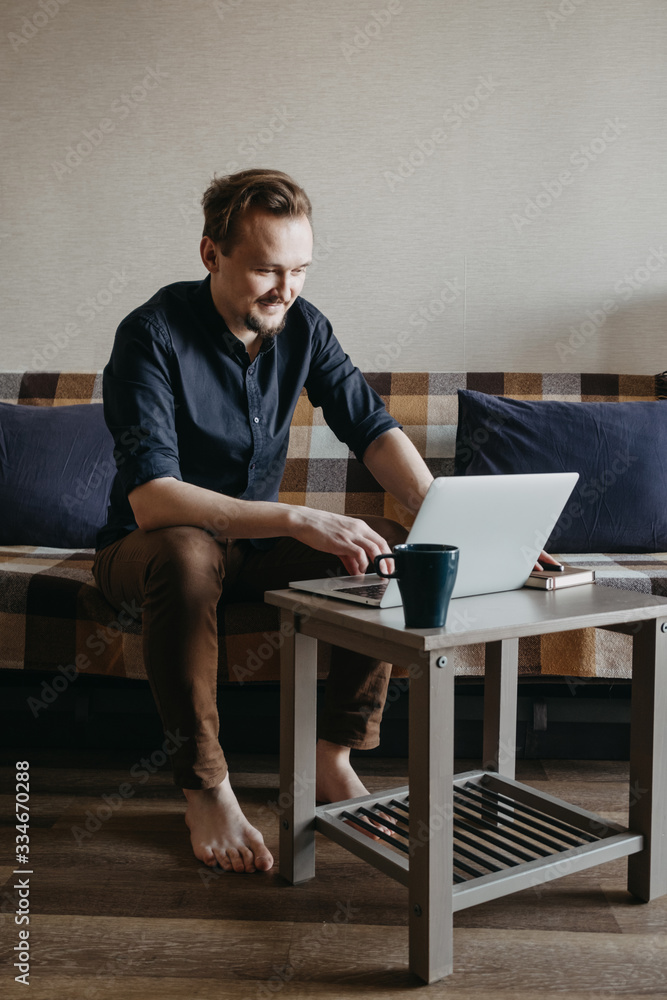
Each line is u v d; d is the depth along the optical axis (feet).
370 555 3.75
